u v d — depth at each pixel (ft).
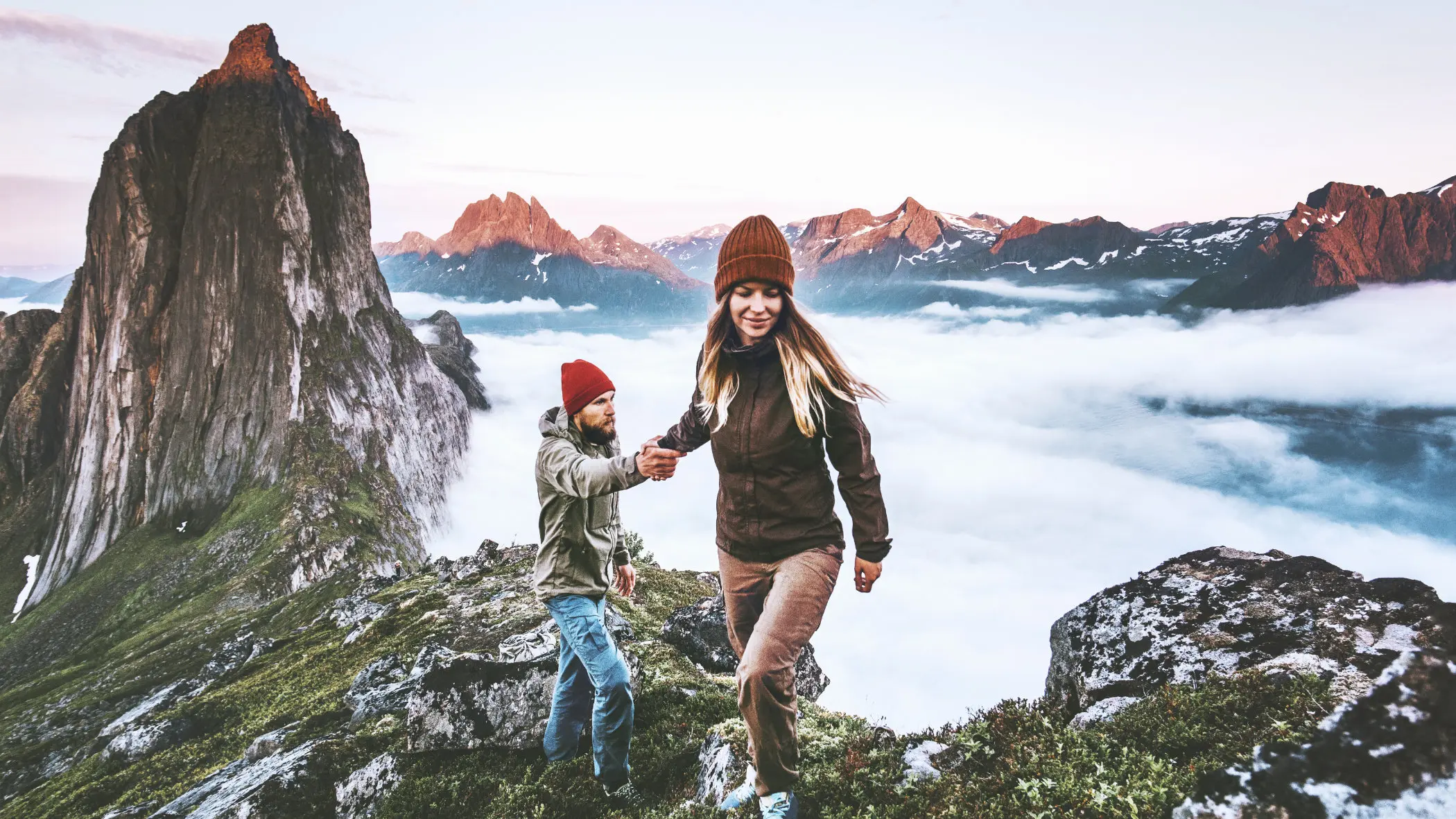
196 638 247.91
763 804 13.42
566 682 21.81
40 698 220.02
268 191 587.68
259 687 64.44
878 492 12.46
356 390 570.87
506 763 23.72
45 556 529.04
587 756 22.00
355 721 34.30
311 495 469.16
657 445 14.84
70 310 618.44
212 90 622.95
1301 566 16.34
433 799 22.94
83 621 408.67
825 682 36.14
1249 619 15.39
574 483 16.21
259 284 564.30
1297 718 11.84
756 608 14.05
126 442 541.75
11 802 61.36
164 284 579.07
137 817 40.88
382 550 452.35
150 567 440.04
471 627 39.42
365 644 62.23
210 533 460.96
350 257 645.10
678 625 36.22
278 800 24.44
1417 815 6.78
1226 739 12.14
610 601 45.34
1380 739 7.50
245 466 515.50
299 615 144.46
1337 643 13.66
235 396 536.01
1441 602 13.55
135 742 59.88
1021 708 16.26
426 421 655.76
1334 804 7.38
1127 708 14.56
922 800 13.53
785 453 12.60
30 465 586.45
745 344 13.12
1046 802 12.17
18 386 631.97
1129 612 17.16
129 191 586.45
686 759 21.06
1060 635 18.31
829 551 13.00
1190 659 15.21
